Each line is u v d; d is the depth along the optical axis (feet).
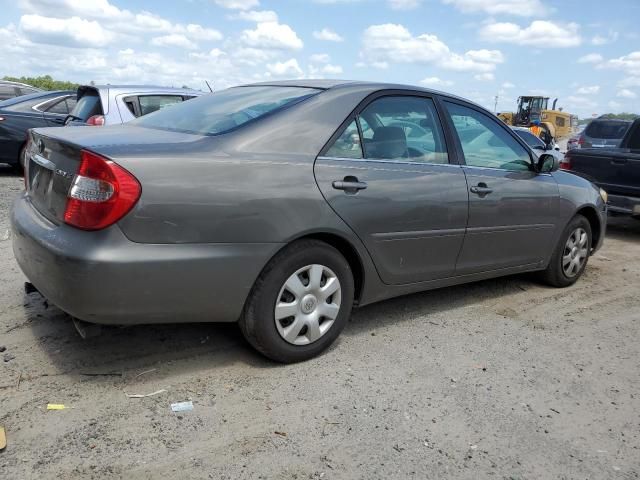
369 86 13.04
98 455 8.48
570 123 135.54
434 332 13.89
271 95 12.68
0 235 20.45
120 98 27.40
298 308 11.34
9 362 10.94
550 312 15.88
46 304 13.61
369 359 12.16
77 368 10.89
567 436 9.80
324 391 10.70
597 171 27.17
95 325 10.38
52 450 8.52
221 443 8.96
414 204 12.80
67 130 11.52
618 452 9.43
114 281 9.24
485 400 10.78
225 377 10.96
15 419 9.19
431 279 13.93
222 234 10.10
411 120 13.53
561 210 17.06
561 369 12.32
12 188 30.94
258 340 11.06
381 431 9.56
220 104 12.89
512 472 8.75
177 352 11.82
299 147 11.25
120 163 9.29
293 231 10.82
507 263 15.88
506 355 12.85
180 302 9.96
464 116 14.92
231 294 10.42
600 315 15.87
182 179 9.70
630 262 22.38
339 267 11.78
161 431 9.15
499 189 14.93
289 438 9.20
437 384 11.28
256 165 10.50
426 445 9.27
